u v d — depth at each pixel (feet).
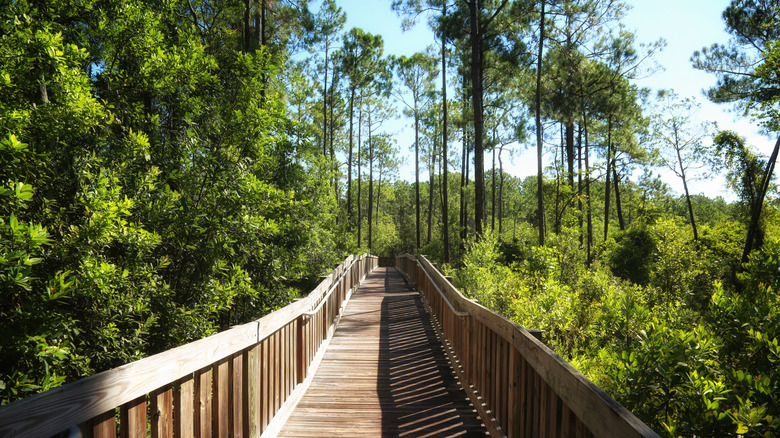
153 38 16.02
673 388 8.82
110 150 15.14
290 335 14.25
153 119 17.11
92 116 12.53
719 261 45.68
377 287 54.85
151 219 14.78
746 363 10.14
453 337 18.86
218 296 16.14
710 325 11.69
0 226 9.14
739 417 7.32
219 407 8.90
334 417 13.16
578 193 70.79
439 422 12.72
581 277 31.73
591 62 71.15
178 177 17.53
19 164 10.84
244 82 20.54
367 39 87.25
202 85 19.35
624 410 4.75
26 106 11.78
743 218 73.20
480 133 51.37
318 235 30.66
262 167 23.68
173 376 6.97
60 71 11.83
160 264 14.21
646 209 107.65
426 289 34.91
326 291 22.12
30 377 10.61
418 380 16.89
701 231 86.17
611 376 9.66
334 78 89.97
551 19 59.47
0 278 9.09
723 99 71.41
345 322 29.50
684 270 30.50
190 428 7.84
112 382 5.62
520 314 18.95
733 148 73.67
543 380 7.93
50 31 14.07
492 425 11.49
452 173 152.56
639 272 66.95
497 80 72.59
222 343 8.66
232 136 19.21
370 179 124.88
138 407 6.40
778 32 63.00
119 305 12.62
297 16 47.93
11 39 11.39
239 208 18.13
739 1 65.46
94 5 15.46
